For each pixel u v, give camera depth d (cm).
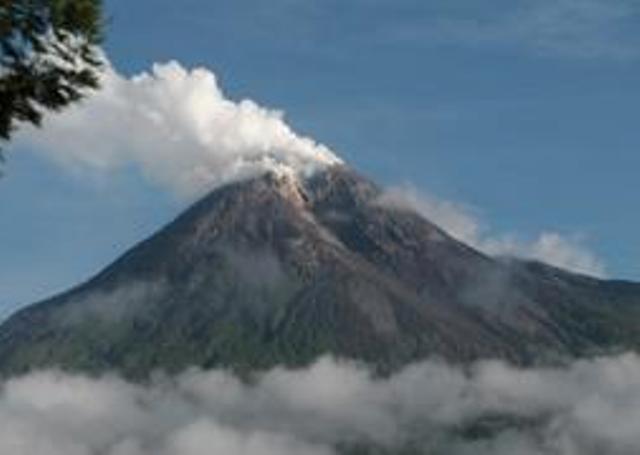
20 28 4316
